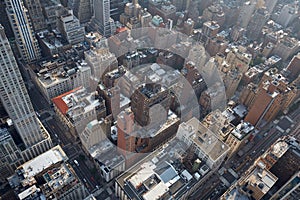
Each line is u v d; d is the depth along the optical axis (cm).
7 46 19250
